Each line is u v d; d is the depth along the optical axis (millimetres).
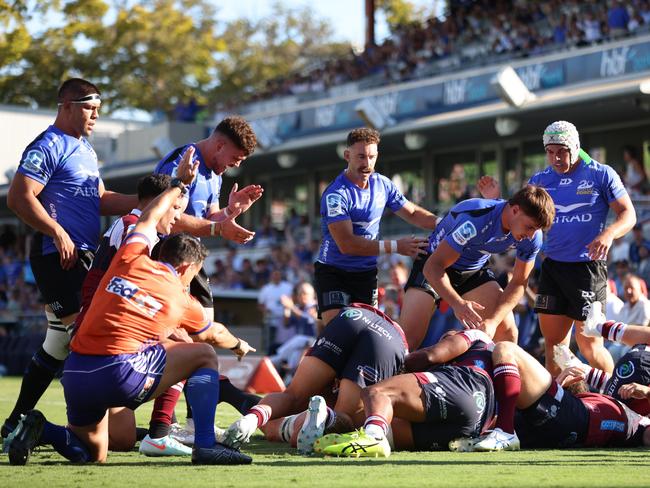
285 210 97688
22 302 88812
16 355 69938
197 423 19344
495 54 80000
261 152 85625
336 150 83188
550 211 23078
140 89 144875
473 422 21719
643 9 67188
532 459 20016
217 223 23750
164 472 17797
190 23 153375
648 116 66062
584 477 17000
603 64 61812
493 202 24484
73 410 19188
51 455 21141
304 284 58062
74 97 24422
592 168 29125
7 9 93000
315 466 18688
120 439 22219
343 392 22359
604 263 29562
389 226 77500
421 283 28172
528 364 22438
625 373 24328
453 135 74938
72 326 24109
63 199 24234
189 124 96625
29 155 23797
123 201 25422
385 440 20469
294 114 85250
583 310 29109
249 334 66188
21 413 24234
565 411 22703
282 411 23344
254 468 18406
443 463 19203
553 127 29031
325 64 106562
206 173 24625
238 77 168125
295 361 55219
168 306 19031
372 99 76562
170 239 19547
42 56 129750
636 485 15938
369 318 22969
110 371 18625
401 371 22578
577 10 74188
